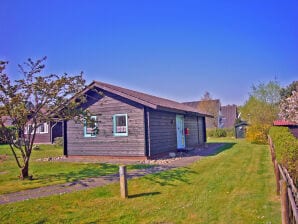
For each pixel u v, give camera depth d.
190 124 22.27
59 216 6.02
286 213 4.61
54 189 8.37
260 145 22.89
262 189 8.00
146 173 10.46
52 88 10.46
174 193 7.73
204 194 7.58
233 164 12.63
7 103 9.61
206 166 12.05
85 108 16.73
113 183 8.89
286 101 23.31
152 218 5.84
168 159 14.84
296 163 6.25
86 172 11.22
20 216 6.03
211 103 50.97
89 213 6.19
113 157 15.77
